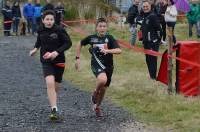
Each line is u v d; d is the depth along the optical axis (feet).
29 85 43.75
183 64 37.60
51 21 30.83
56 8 88.94
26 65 55.62
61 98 38.22
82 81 46.24
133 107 34.96
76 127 29.43
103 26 31.32
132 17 66.28
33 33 92.38
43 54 31.07
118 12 116.88
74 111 33.63
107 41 31.37
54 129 28.99
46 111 33.50
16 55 63.52
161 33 44.73
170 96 37.11
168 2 59.00
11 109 34.12
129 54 63.93
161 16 61.82
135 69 52.54
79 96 39.11
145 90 40.01
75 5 103.40
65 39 30.99
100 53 31.07
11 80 46.19
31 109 34.12
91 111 33.68
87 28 93.25
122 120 31.19
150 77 45.37
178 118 31.32
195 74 37.70
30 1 92.84
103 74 30.71
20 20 93.09
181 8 75.05
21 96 38.83
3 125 29.86
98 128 29.22
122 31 88.99
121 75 48.03
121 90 40.27
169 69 37.83
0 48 70.64
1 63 56.85
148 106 34.86
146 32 44.60
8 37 88.38
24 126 29.63
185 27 92.89
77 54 31.63
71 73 50.37
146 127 29.53
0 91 40.78
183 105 34.40
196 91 37.81
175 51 39.91
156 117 31.94
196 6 78.28
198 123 29.99
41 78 47.52
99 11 105.70
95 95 31.60
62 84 44.60
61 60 31.22
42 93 40.16
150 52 43.80
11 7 92.99
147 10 44.78
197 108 33.78
